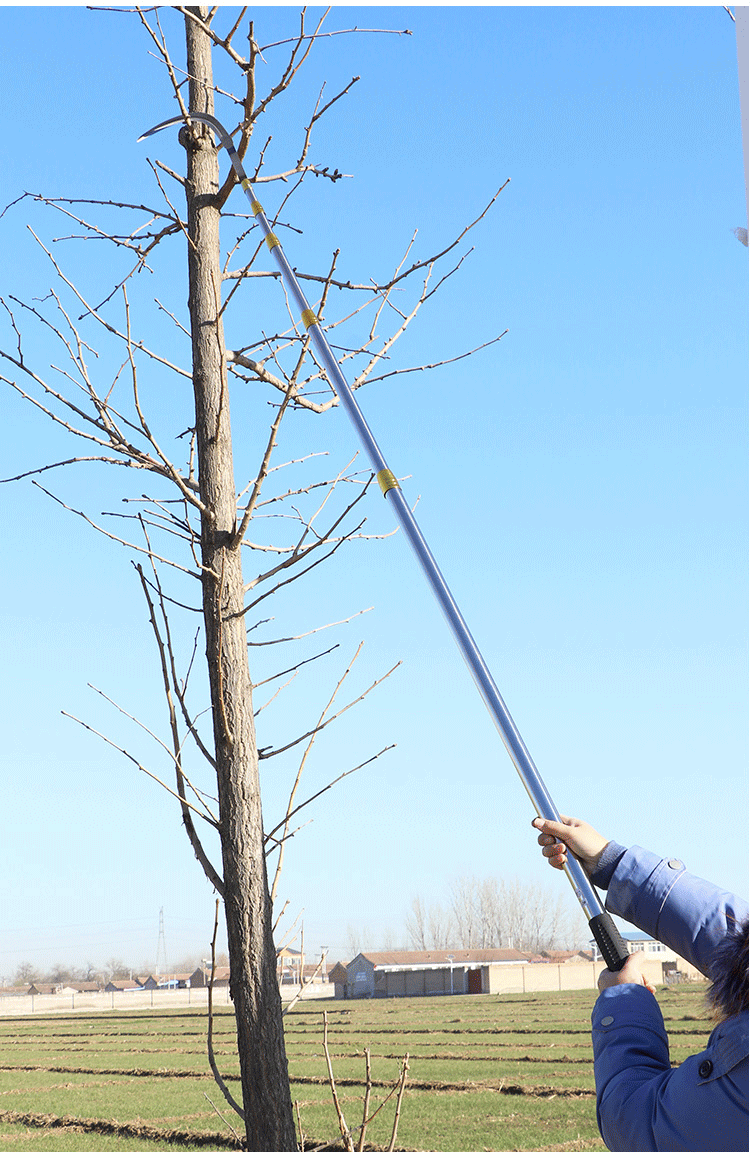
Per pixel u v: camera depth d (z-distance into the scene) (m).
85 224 3.42
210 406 2.99
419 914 108.25
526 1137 17.25
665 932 1.49
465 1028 43.97
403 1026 47.38
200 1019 62.16
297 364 2.71
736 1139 1.19
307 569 2.94
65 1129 21.34
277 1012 2.53
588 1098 21.95
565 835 1.52
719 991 1.27
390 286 3.48
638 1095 1.32
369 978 89.12
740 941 1.28
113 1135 20.36
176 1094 26.06
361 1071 28.52
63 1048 44.03
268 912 2.60
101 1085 29.14
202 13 3.11
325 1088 24.91
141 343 2.91
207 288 3.09
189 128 3.21
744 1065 1.19
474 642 1.59
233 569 2.84
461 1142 16.80
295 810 2.73
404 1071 2.36
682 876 1.51
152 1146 18.86
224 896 2.62
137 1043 44.75
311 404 3.40
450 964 86.25
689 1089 1.24
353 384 3.40
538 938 108.94
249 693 2.76
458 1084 24.64
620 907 1.52
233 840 2.62
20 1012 90.19
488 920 108.88
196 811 2.63
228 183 3.09
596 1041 1.45
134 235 3.45
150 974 125.62
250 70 2.93
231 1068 32.06
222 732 2.69
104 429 2.85
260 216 2.70
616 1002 1.45
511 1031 40.94
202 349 3.04
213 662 2.76
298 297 2.36
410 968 87.81
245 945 2.56
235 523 2.93
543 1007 57.38
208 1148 18.11
